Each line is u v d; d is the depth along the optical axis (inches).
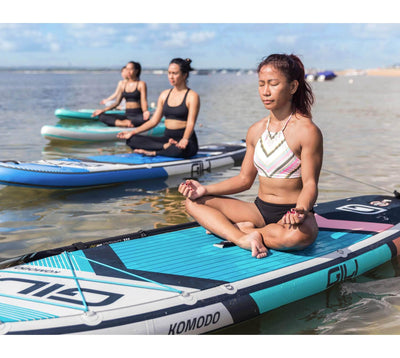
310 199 112.3
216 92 1100.5
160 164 239.1
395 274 130.0
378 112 587.8
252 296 102.5
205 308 95.5
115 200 199.3
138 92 378.3
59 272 105.7
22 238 152.5
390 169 254.8
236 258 117.4
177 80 241.3
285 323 103.7
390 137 374.6
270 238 120.9
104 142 351.6
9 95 859.4
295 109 118.8
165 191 214.7
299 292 110.9
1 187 217.8
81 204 193.2
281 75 112.8
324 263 118.5
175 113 247.6
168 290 98.3
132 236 131.7
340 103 741.9
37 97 804.6
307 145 115.0
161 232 137.4
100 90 1077.1
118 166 228.4
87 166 222.5
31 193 209.5
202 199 130.6
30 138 354.6
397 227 144.7
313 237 119.1
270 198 126.1
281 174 121.4
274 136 120.0
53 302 91.2
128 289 98.0
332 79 2509.8
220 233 125.5
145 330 88.4
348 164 268.1
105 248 122.5
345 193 206.4
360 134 391.5
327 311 109.0
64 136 338.0
